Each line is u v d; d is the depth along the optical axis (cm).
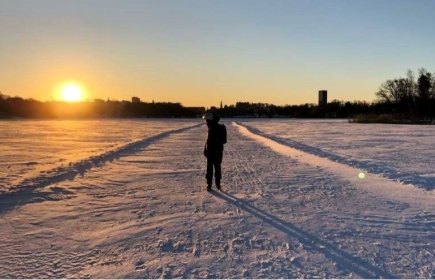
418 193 896
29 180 1029
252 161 1571
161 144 2459
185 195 891
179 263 484
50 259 498
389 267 470
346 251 524
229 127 5791
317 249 532
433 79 9612
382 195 880
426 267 470
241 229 625
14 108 13038
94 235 595
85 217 698
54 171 1187
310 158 1634
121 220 679
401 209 752
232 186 1004
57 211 741
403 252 521
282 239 574
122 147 2075
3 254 515
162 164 1460
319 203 805
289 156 1759
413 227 634
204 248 538
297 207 771
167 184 1037
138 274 452
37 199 839
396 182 1034
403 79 10269
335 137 3219
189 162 1526
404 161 1510
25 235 595
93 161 1488
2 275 449
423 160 1547
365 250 528
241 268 468
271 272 455
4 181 1072
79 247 542
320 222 662
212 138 944
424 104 9681
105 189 962
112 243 558
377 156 1702
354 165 1356
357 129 4934
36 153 1866
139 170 1295
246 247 541
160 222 666
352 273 453
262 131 4434
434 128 5184
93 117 14438
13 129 4806
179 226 641
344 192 917
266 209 755
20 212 732
